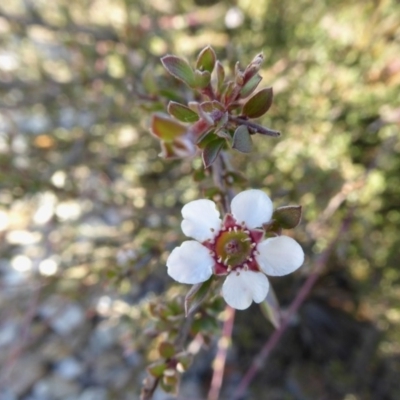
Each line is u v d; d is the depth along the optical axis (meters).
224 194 0.05
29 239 0.13
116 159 0.13
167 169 0.13
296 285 0.11
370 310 0.12
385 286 0.12
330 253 0.09
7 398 0.12
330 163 0.11
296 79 0.11
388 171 0.11
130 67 0.11
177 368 0.05
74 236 0.11
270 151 0.10
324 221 0.09
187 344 0.09
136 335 0.11
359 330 0.12
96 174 0.13
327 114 0.11
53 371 0.13
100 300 0.12
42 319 0.13
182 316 0.05
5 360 0.13
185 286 0.09
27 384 0.13
